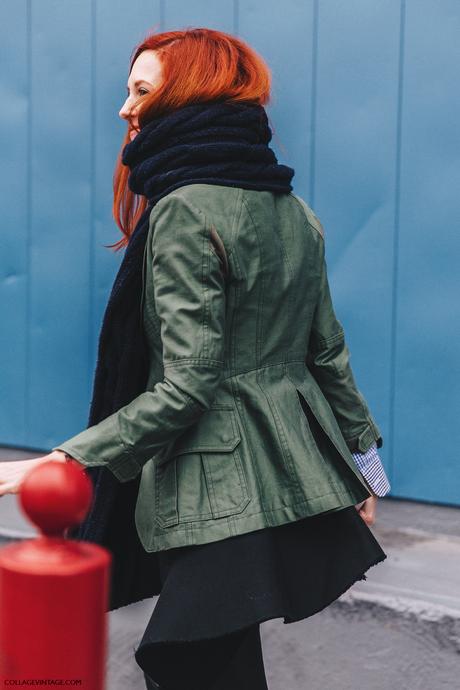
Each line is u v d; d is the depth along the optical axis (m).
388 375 3.76
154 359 2.12
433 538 3.42
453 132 3.59
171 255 1.96
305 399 2.14
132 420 1.93
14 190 4.46
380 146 3.71
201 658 2.07
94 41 4.23
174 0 4.05
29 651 0.86
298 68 3.83
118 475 1.96
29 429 4.51
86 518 2.26
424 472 3.73
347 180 3.78
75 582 0.86
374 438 2.37
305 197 3.85
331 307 2.32
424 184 3.65
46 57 4.34
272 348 2.11
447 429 3.68
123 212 2.55
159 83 2.16
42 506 0.90
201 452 2.01
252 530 1.96
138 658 2.00
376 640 2.88
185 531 1.98
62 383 4.42
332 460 2.14
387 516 3.64
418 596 2.90
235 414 2.04
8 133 4.45
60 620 0.86
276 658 3.00
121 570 2.31
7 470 1.90
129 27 4.15
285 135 3.87
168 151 2.07
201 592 1.95
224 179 2.06
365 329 3.78
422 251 3.67
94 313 4.33
